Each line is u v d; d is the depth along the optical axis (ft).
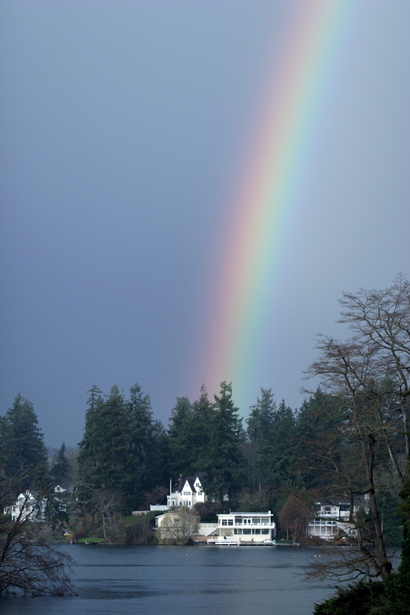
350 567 169.48
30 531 286.25
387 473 188.85
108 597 310.65
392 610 129.59
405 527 137.08
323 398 186.50
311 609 269.23
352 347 175.73
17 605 276.21
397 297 175.73
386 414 184.75
